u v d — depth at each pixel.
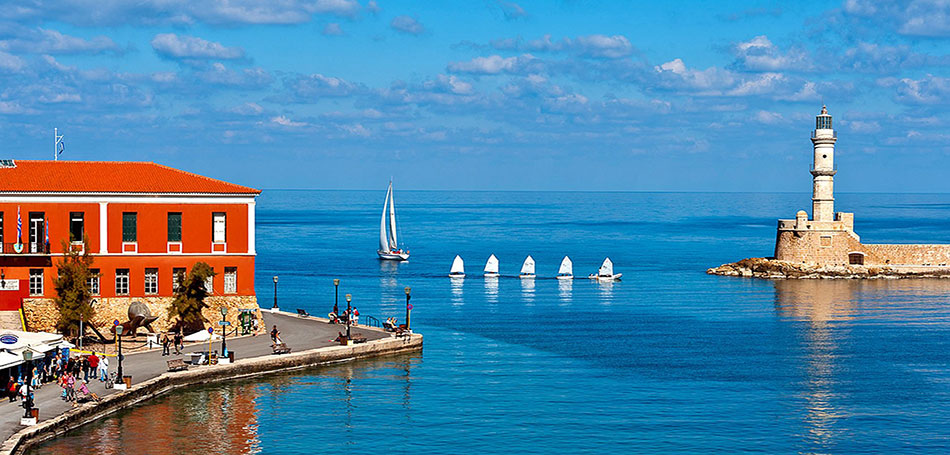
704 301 138.12
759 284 162.62
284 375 76.19
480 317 119.00
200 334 82.50
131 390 65.50
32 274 81.75
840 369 84.81
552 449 59.53
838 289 154.38
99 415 62.19
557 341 98.75
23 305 80.94
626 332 106.31
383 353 85.12
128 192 83.00
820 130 173.88
